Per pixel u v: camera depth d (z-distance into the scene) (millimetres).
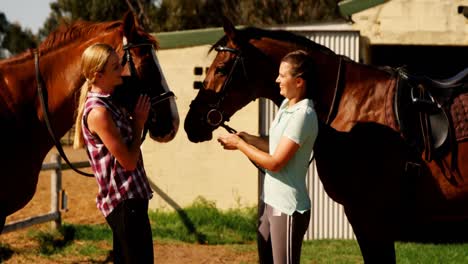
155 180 9172
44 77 4145
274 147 3740
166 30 27297
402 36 8547
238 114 8805
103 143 3445
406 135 4121
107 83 3512
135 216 3480
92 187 12977
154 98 3951
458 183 4133
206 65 8992
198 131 4473
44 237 7496
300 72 3660
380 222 4195
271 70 4402
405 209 4211
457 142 4125
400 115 4148
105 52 3479
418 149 4117
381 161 4137
